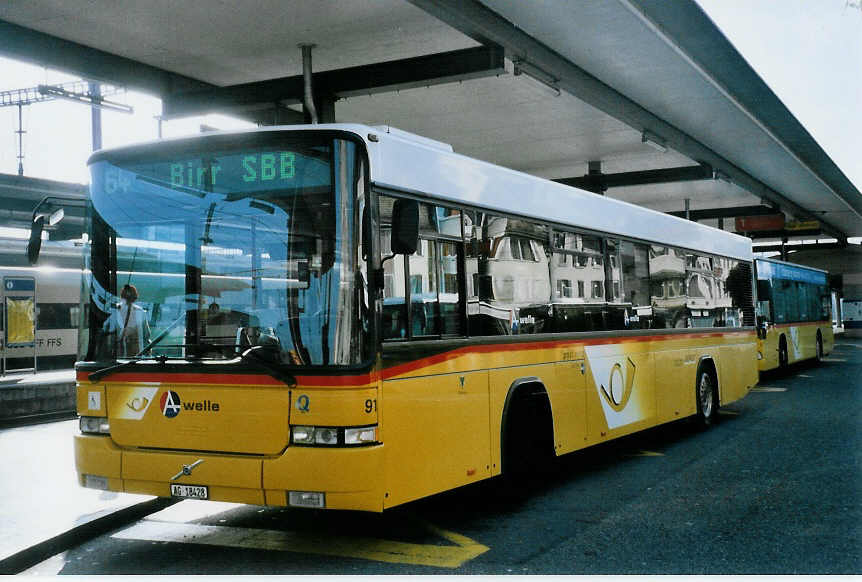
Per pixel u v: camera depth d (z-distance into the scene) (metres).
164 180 5.98
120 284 6.08
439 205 6.43
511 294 7.38
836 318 54.75
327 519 7.01
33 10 12.75
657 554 5.85
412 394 5.91
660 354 10.69
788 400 16.25
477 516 7.07
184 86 16.62
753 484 8.27
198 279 5.81
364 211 5.54
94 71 14.71
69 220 19.34
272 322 5.56
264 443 5.50
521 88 17.28
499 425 7.04
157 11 12.91
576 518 6.96
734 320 13.83
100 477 6.01
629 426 9.64
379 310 5.59
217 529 6.70
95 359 6.14
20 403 14.40
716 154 24.59
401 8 13.03
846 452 10.08
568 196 8.61
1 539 5.96
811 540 6.20
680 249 11.70
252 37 14.20
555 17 13.44
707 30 14.66
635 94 17.97
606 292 9.30
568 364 8.30
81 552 6.05
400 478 5.71
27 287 19.09
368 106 18.58
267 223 5.67
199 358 5.75
